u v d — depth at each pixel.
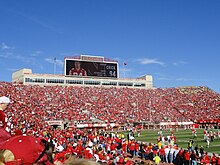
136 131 74.31
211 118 97.19
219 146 44.62
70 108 88.25
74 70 104.75
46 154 2.66
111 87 115.06
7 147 2.43
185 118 97.56
